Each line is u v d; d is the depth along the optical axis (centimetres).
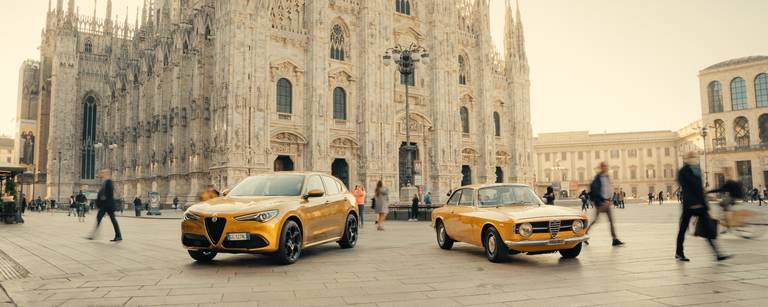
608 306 770
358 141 5528
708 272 1055
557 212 1274
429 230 2389
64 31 8662
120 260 1327
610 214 1559
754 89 9344
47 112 9438
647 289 890
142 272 1123
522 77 7269
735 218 1742
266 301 823
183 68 5856
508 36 7250
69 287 948
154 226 2884
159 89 6406
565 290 895
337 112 5481
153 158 6512
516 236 1199
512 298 836
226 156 4584
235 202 1273
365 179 5409
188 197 5284
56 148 8456
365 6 5612
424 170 6084
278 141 5006
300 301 822
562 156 12300
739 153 9312
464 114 6656
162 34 6475
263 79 4869
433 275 1070
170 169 5869
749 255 1308
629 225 2450
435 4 6238
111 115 8462
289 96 5156
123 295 873
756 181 9075
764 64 9200
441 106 6138
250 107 4731
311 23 5259
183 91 5831
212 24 5403
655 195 11388
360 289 921
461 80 6688
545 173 12412
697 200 1198
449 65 6281
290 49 5166
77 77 8800
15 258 1378
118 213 5122
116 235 1875
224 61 4741
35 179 9238
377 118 5572
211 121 4862
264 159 4797
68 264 1254
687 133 10706
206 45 5453
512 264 1221
